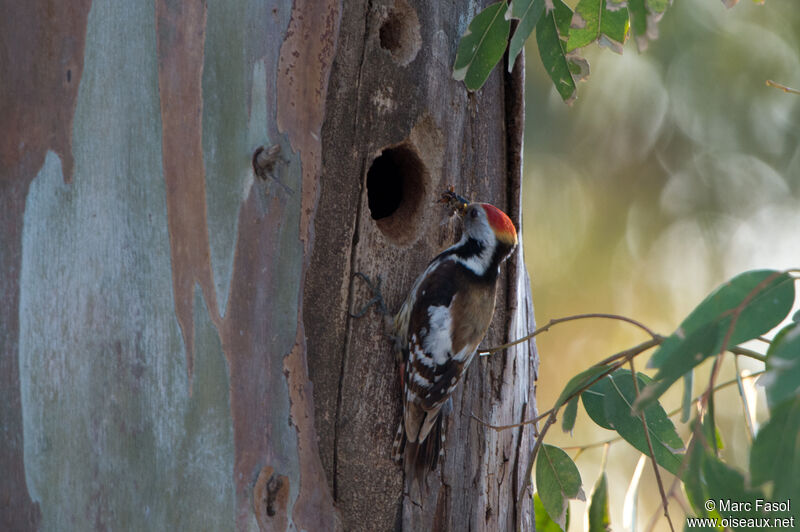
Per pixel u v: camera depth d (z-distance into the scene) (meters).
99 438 6.42
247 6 6.82
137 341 6.50
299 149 7.08
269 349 6.93
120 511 6.43
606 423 8.36
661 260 15.41
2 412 6.39
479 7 8.39
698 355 5.89
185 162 6.62
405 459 7.78
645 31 7.66
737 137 15.13
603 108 15.30
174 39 6.59
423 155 8.09
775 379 5.36
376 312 7.73
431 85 7.99
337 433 7.50
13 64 6.47
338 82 7.48
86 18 6.46
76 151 6.47
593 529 8.98
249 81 6.85
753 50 14.96
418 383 7.77
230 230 6.77
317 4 7.14
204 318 6.66
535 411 9.37
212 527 6.65
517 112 8.64
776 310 5.90
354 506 7.56
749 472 5.50
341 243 7.54
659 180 15.39
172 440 6.55
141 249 6.51
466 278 8.09
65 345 6.43
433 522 8.03
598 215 15.37
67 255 6.45
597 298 15.41
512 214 8.80
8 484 6.37
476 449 8.43
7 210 6.46
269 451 6.90
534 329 9.54
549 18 7.93
